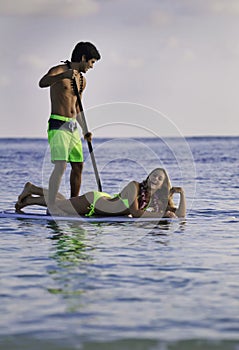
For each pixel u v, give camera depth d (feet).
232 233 56.90
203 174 135.54
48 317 32.65
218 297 36.29
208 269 42.98
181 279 40.27
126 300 35.65
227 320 32.35
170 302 35.35
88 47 66.23
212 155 218.79
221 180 119.03
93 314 33.22
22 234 56.34
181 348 28.78
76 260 45.73
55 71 65.67
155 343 29.32
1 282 39.50
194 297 36.29
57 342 29.37
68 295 36.63
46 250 49.26
